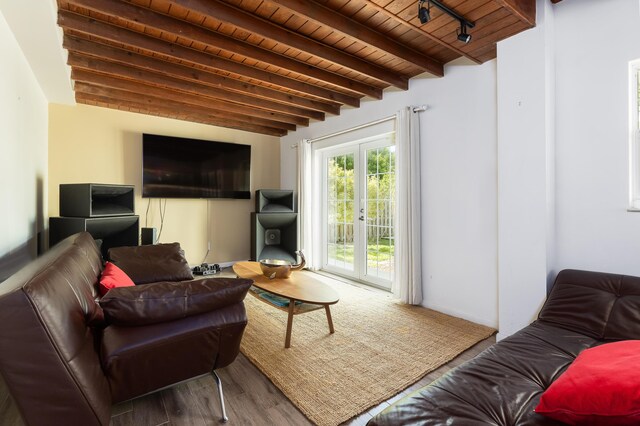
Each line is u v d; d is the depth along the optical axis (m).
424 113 3.30
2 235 2.03
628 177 2.05
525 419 1.06
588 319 1.74
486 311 2.81
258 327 2.75
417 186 3.32
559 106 2.33
